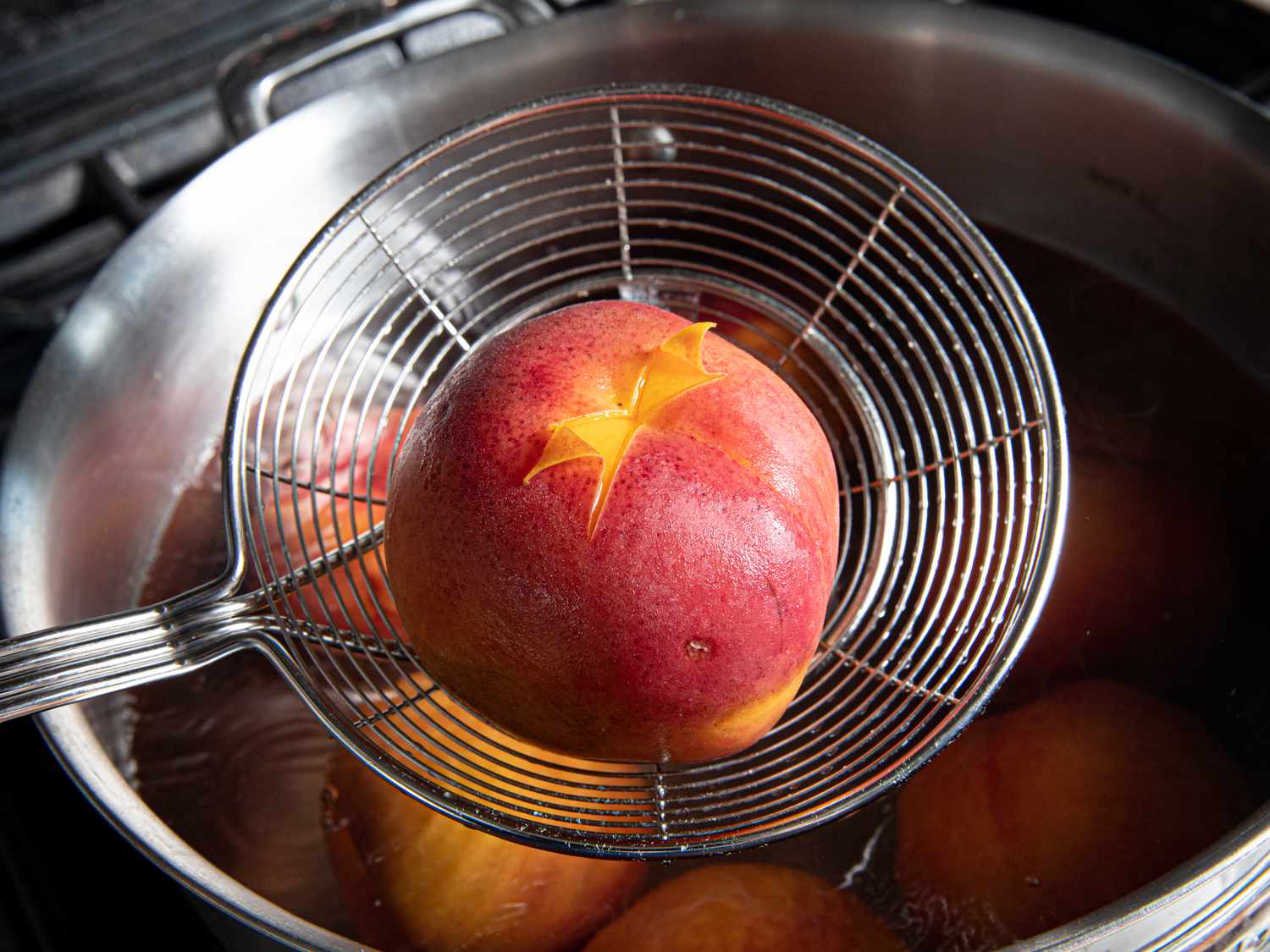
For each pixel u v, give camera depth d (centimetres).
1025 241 30
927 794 21
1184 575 23
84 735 18
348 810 22
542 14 31
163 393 26
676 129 30
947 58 28
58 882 22
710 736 18
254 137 26
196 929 21
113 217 34
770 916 19
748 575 17
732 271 29
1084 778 20
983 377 27
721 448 18
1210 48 33
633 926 20
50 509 23
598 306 20
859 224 30
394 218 29
